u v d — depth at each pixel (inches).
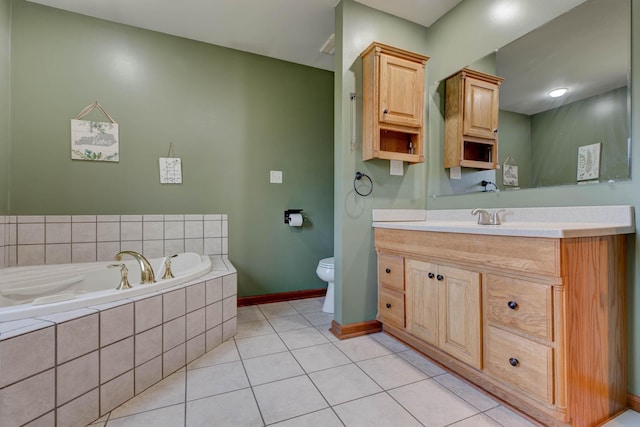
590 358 45.0
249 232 112.0
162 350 60.4
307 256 121.6
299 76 120.6
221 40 104.4
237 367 65.2
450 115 87.4
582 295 44.0
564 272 41.8
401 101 79.7
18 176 83.7
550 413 43.2
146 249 96.6
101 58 92.2
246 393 55.6
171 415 49.4
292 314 101.0
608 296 47.9
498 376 50.9
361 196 84.4
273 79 116.2
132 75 95.7
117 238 93.0
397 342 78.2
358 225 84.0
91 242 90.1
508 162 71.6
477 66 79.5
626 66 52.5
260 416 49.3
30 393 40.7
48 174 86.4
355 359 69.0
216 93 107.2
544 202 64.3
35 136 85.3
